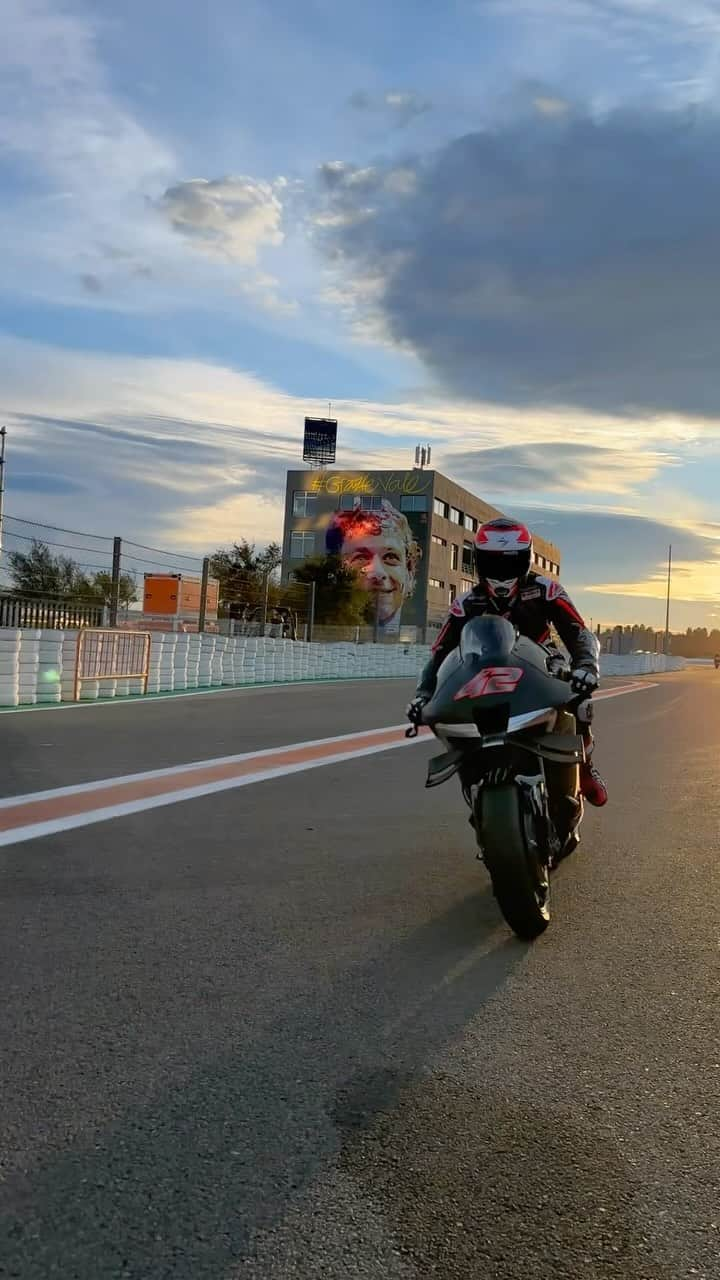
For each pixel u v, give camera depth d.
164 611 29.16
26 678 15.39
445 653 4.35
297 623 35.44
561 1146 2.31
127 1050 2.79
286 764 9.08
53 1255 1.87
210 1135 2.33
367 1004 3.20
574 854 5.59
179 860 5.15
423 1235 1.96
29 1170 2.16
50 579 19.14
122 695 18.70
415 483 73.69
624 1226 2.00
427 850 5.53
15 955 3.59
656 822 6.63
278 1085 2.60
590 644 4.10
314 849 5.51
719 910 4.41
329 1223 1.99
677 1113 2.49
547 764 4.14
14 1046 2.81
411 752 10.23
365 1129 2.37
